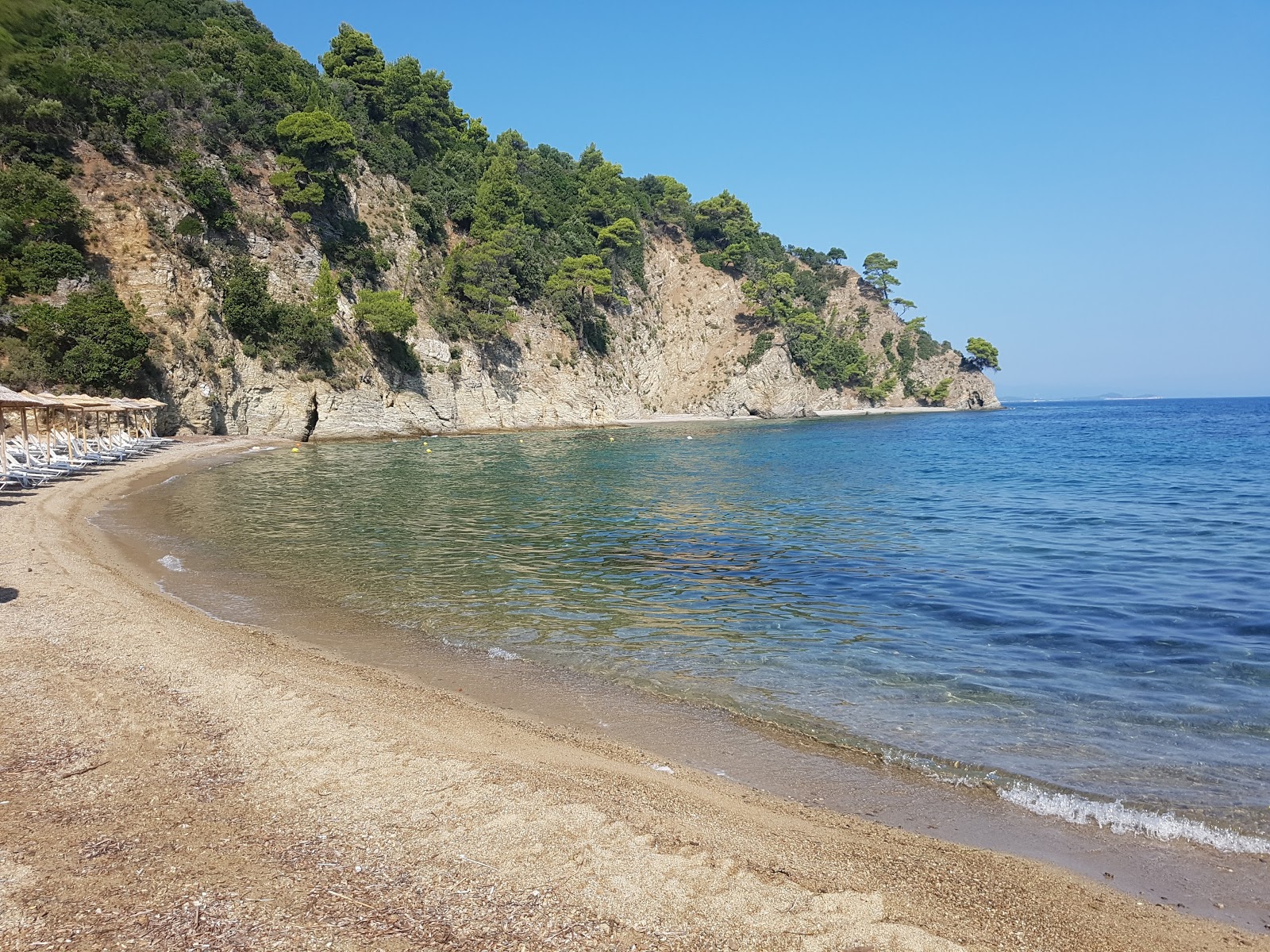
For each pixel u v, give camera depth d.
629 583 18.55
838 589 18.08
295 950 5.18
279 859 6.35
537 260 105.62
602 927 5.63
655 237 147.25
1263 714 10.55
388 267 83.38
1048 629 14.73
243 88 74.62
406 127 101.62
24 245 50.69
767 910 5.98
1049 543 23.69
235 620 14.66
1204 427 97.75
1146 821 7.83
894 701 11.13
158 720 9.28
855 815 7.94
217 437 58.97
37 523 23.39
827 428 105.69
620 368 120.56
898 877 6.66
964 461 53.81
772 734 10.00
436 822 7.08
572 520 28.42
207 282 62.00
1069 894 6.51
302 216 72.88
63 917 5.42
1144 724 10.27
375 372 76.06
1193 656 13.08
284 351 67.19
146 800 7.30
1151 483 38.84
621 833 7.04
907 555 22.09
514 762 8.59
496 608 16.16
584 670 12.38
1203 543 23.11
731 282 146.88
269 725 9.27
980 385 189.88
